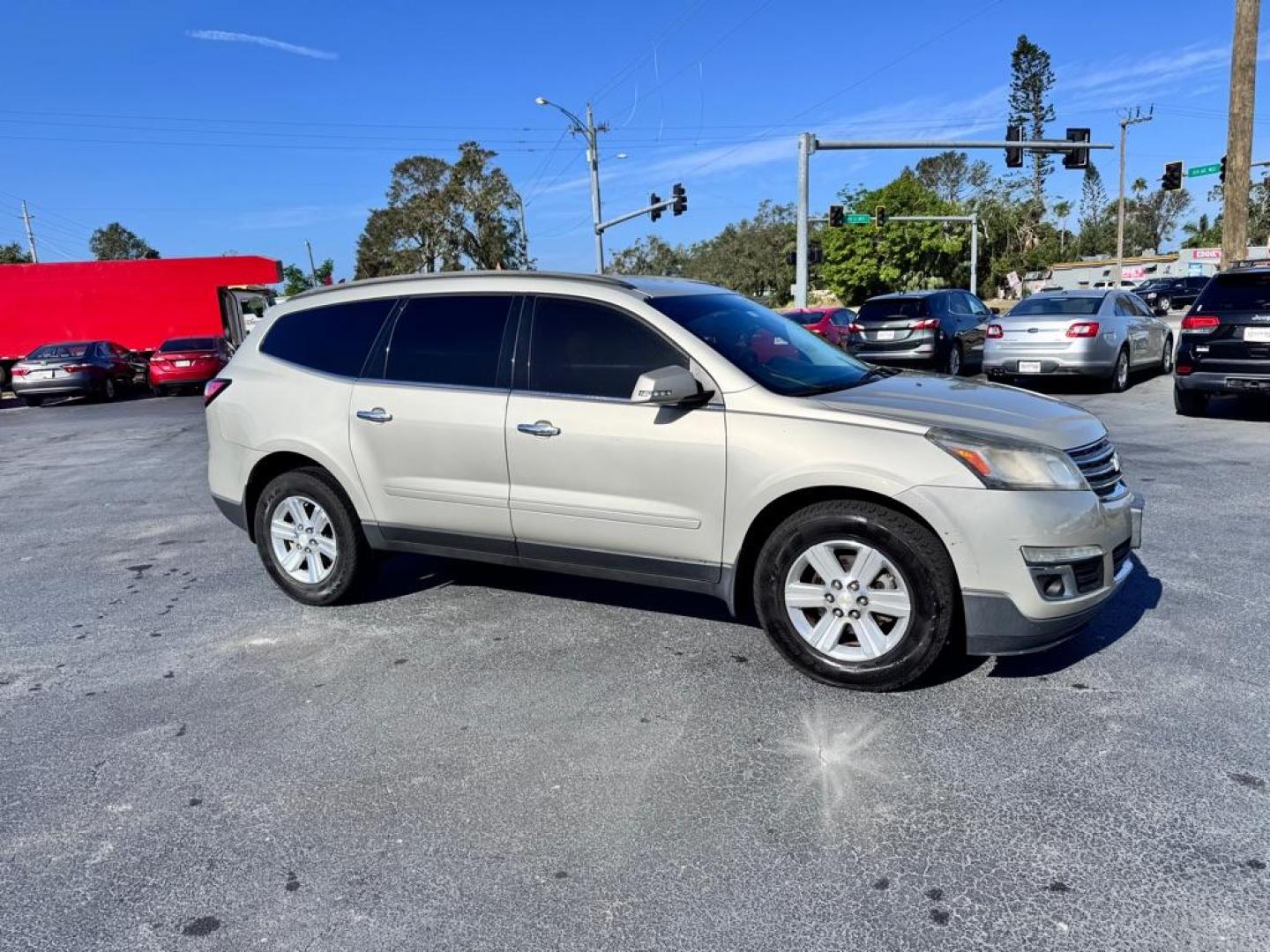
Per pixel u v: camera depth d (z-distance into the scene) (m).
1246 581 4.73
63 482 9.53
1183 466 7.55
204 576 5.69
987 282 71.38
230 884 2.59
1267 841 2.60
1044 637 3.40
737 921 2.37
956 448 3.37
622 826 2.80
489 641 4.34
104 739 3.49
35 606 5.20
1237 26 15.23
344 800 3.01
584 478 4.02
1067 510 3.35
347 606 4.94
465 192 56.78
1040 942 2.25
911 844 2.66
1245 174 15.59
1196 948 2.21
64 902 2.54
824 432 3.55
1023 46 77.25
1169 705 3.42
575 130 38.16
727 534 3.77
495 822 2.85
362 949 2.31
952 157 84.19
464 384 4.34
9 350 23.98
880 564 3.50
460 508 4.37
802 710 3.52
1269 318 9.06
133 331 24.48
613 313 4.06
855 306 66.75
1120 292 13.36
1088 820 2.74
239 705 3.75
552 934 2.34
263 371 4.98
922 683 3.69
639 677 3.87
